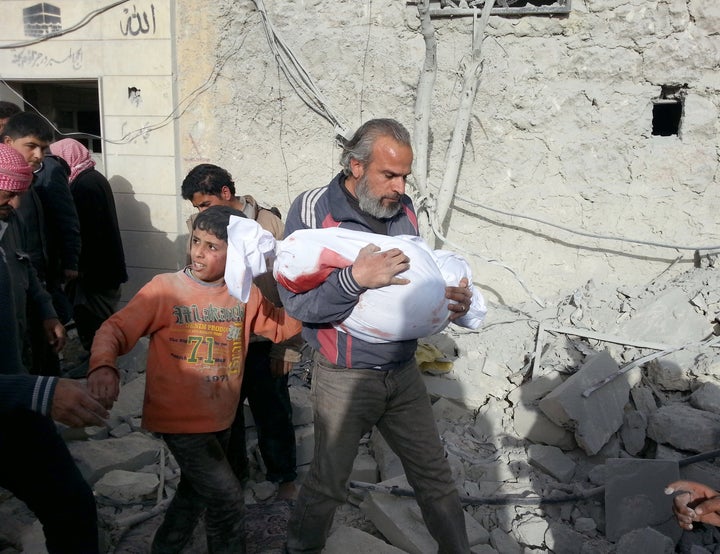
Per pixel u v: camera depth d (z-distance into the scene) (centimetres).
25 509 332
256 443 380
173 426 250
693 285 420
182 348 251
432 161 500
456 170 470
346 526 311
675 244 470
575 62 468
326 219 250
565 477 340
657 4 450
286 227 261
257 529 309
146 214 564
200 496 265
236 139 532
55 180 444
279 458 331
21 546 302
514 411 375
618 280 486
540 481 341
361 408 249
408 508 316
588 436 341
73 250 454
